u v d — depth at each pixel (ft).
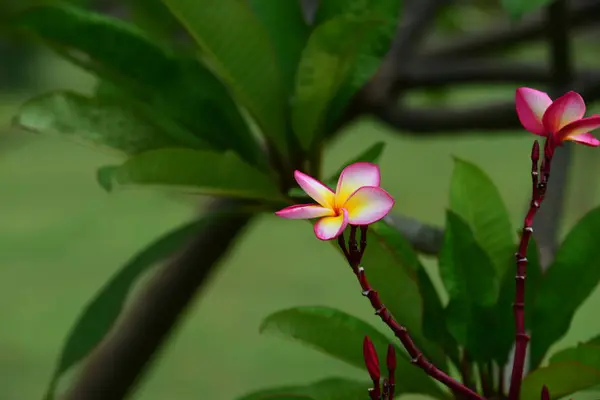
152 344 6.35
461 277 5.50
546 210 6.25
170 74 5.84
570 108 4.97
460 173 5.72
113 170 5.41
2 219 49.98
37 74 42.78
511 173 48.91
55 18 5.73
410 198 46.98
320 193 4.74
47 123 5.65
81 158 61.72
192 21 5.64
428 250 6.08
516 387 5.17
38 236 46.98
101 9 7.38
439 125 6.89
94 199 53.21
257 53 5.73
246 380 33.32
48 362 33.91
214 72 6.02
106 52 5.80
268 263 43.39
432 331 5.48
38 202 52.70
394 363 4.99
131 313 6.34
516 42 7.90
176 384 33.42
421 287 5.47
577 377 5.20
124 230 48.42
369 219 4.67
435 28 9.04
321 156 5.90
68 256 44.75
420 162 55.21
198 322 38.34
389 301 5.50
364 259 5.44
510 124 6.75
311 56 5.63
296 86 5.73
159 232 47.91
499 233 5.70
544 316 5.55
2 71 42.19
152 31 6.73
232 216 6.33
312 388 5.43
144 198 52.65
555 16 6.54
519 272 5.13
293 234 47.62
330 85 5.71
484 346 5.49
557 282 5.56
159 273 6.37
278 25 6.01
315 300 38.29
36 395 31.07
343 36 5.57
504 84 7.13
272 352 35.83
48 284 41.70
